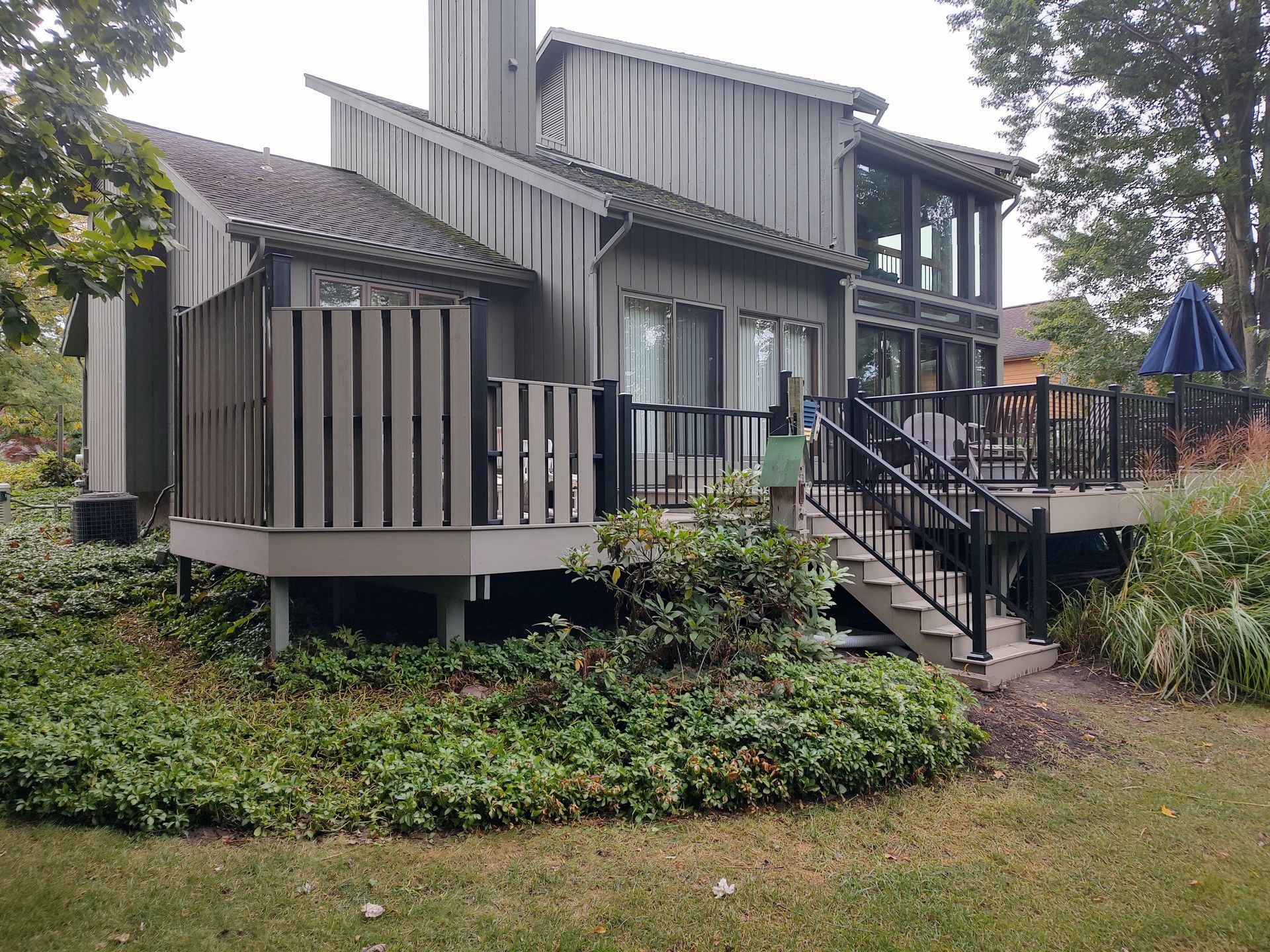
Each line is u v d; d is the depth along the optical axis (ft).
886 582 23.02
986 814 14.26
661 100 46.26
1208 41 59.93
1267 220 59.98
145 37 18.65
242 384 20.66
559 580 26.37
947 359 46.80
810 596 19.33
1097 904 11.49
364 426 18.97
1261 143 59.98
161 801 12.54
